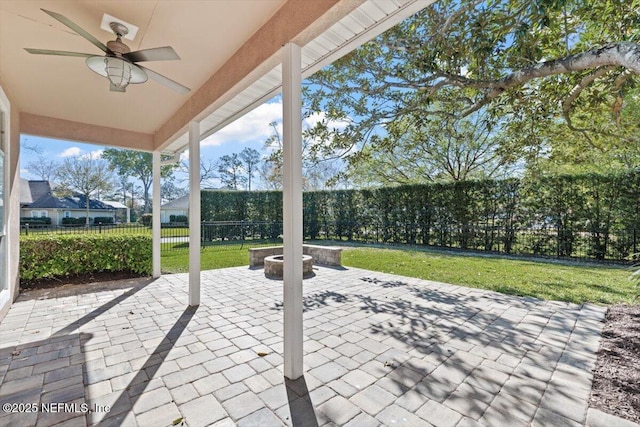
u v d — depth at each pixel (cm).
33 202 2383
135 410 204
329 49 254
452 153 1184
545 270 629
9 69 333
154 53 238
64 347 298
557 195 786
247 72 279
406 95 508
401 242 1123
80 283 561
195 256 429
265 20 254
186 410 203
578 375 240
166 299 461
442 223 1017
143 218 2331
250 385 233
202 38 277
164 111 470
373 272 645
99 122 524
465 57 351
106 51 238
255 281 577
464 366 258
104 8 232
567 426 184
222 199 1391
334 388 228
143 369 257
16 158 449
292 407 206
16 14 239
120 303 440
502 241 894
